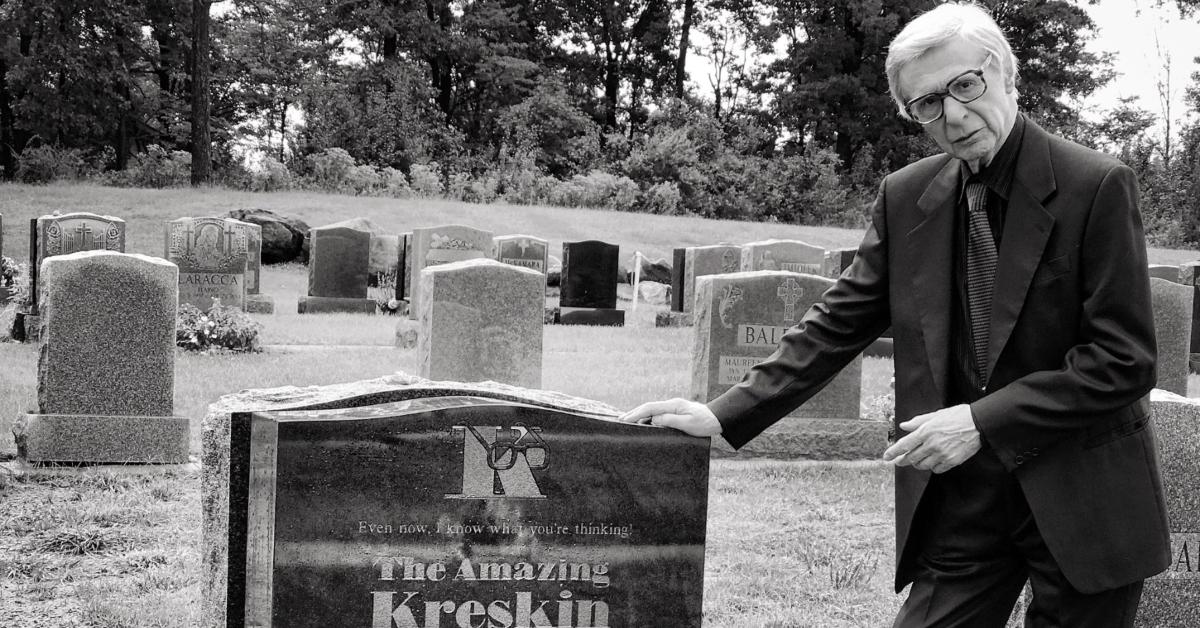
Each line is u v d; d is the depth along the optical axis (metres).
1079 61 44.44
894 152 45.00
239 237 15.58
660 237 28.48
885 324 2.71
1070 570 2.29
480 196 32.94
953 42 2.29
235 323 12.49
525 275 9.63
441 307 9.42
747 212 36.78
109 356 7.13
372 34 40.81
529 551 2.86
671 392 10.42
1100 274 2.24
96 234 14.05
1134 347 2.20
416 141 37.34
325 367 11.20
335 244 17.78
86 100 35.88
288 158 40.22
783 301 8.98
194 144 30.77
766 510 6.75
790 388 2.67
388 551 2.78
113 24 35.75
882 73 44.25
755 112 47.28
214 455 3.15
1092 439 2.32
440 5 41.94
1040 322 2.31
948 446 2.30
